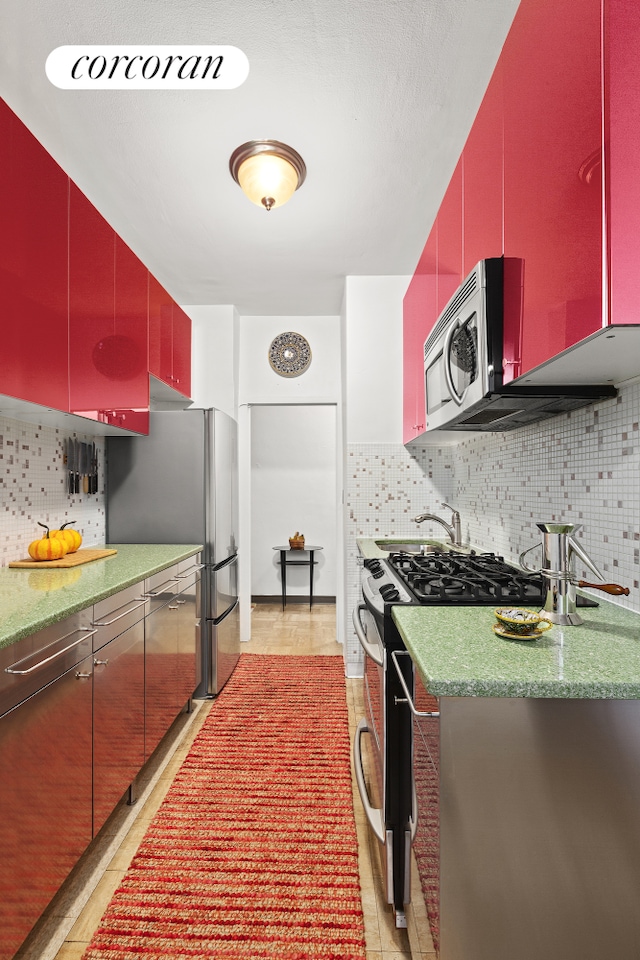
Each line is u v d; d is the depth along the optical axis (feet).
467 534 10.62
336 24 5.35
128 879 5.52
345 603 11.87
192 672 9.59
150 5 5.10
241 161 7.39
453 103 6.51
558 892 3.23
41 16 5.20
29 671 4.27
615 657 3.60
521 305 4.31
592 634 4.13
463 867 3.22
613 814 3.24
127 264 8.60
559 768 3.25
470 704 3.24
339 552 14.12
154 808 6.79
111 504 10.56
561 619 4.39
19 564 7.23
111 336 7.98
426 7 5.17
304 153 7.44
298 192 8.43
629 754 3.24
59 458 8.74
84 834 5.29
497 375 4.82
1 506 7.18
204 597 10.36
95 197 8.53
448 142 7.25
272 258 10.84
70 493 9.06
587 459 5.63
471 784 3.24
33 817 4.35
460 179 6.13
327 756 8.09
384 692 4.89
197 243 10.14
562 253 3.55
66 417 7.19
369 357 11.85
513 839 3.23
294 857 5.87
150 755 7.47
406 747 4.84
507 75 4.57
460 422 6.91
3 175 5.23
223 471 11.00
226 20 5.28
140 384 9.20
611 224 2.98
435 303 7.61
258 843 6.11
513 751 3.24
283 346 14.15
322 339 14.19
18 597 5.37
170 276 11.68
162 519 10.49
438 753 3.27
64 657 4.92
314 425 19.13
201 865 5.74
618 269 2.99
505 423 7.09
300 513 19.06
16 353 5.46
